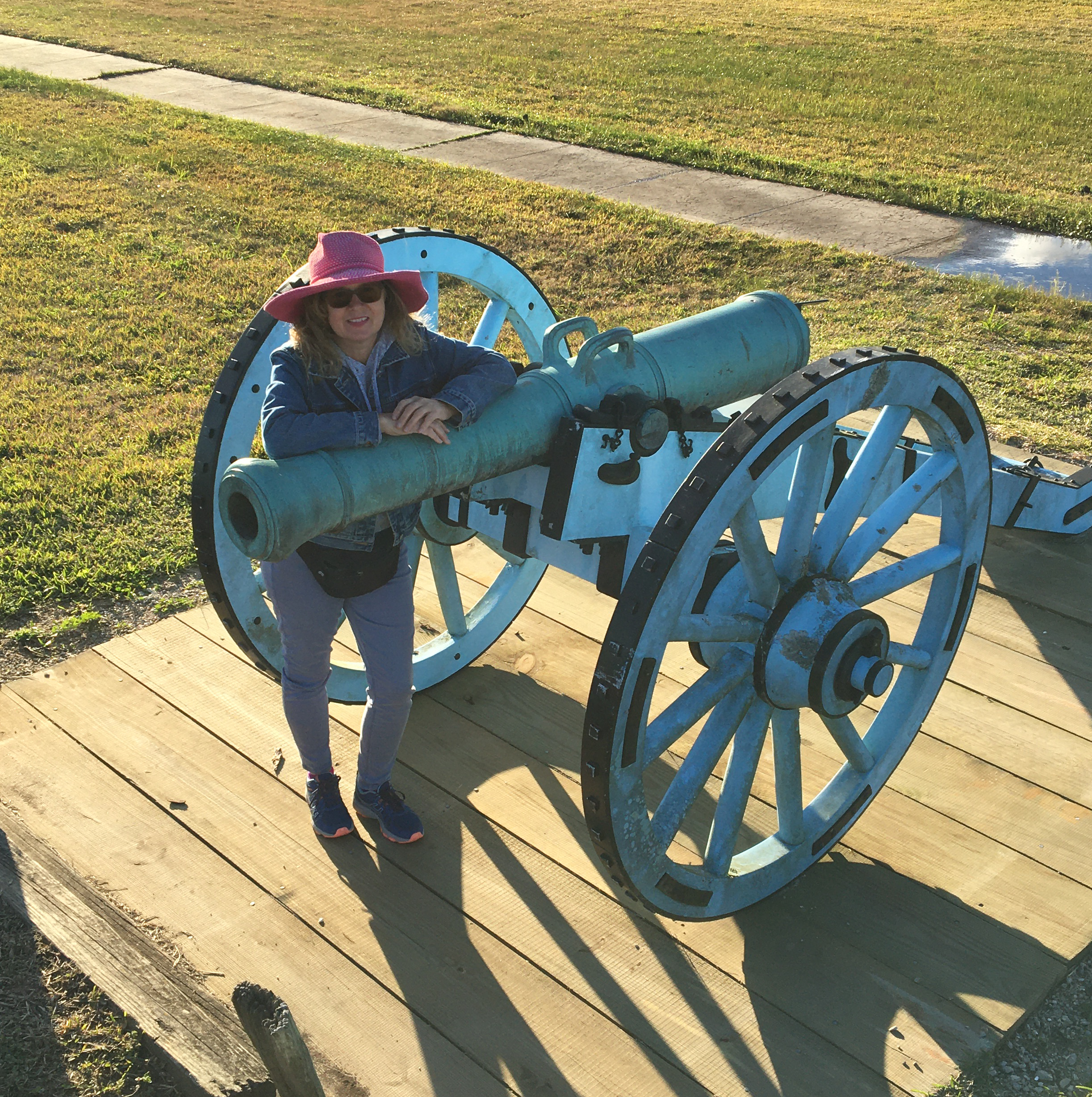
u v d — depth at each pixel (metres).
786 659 2.25
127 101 12.46
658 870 2.21
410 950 2.48
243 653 3.17
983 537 2.69
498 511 2.52
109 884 2.63
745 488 1.99
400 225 8.27
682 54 16.41
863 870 2.74
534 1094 2.17
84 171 9.48
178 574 3.96
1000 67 15.82
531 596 3.79
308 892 2.62
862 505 2.38
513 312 3.35
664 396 2.50
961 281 7.31
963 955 2.50
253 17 19.55
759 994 2.39
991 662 3.55
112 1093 2.12
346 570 2.37
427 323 3.06
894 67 15.64
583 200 9.05
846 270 7.56
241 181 9.33
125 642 3.54
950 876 2.72
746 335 2.68
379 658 2.56
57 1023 2.23
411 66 15.33
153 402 5.36
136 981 2.14
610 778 2.01
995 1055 2.30
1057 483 3.88
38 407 5.23
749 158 10.55
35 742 3.08
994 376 5.72
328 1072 2.20
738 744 2.38
